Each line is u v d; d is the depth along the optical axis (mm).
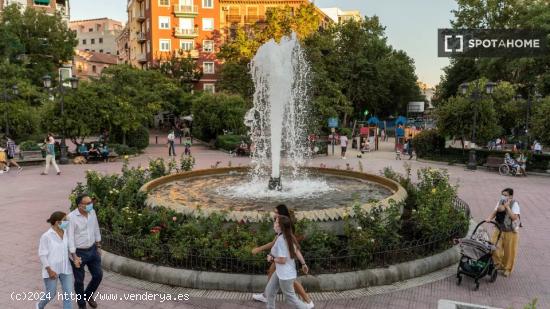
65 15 58844
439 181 9984
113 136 27438
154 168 12344
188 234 6836
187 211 7406
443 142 26000
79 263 5414
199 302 5984
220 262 6539
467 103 23844
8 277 6910
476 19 41219
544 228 10297
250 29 46438
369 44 48438
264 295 5969
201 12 55094
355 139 34406
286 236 5223
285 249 5211
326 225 7227
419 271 6961
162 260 6867
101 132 26203
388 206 7605
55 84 45188
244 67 40125
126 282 6664
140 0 58031
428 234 7539
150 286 6508
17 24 46281
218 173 13445
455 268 7410
